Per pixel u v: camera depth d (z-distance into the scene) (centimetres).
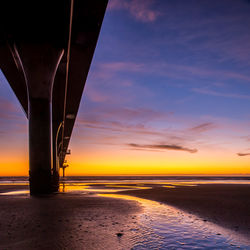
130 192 2209
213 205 1252
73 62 1984
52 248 487
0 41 1761
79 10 1384
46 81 1773
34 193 1720
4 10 1445
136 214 916
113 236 582
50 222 729
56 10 1429
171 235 616
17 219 773
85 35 1625
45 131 1764
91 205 1139
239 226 738
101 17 1451
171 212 1003
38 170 1734
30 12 1457
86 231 623
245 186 3297
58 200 1357
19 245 505
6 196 1627
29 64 1738
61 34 1683
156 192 2209
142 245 523
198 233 643
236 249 512
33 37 1698
